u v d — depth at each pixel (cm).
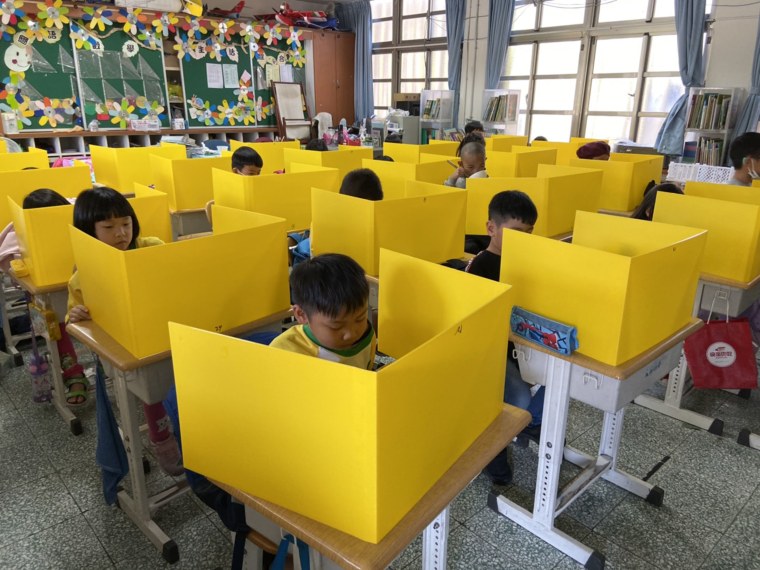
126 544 169
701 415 237
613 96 655
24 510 183
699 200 206
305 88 898
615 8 634
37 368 233
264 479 84
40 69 642
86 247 144
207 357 82
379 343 140
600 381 143
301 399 75
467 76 779
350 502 76
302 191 278
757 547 171
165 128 750
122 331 139
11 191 279
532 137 745
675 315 153
